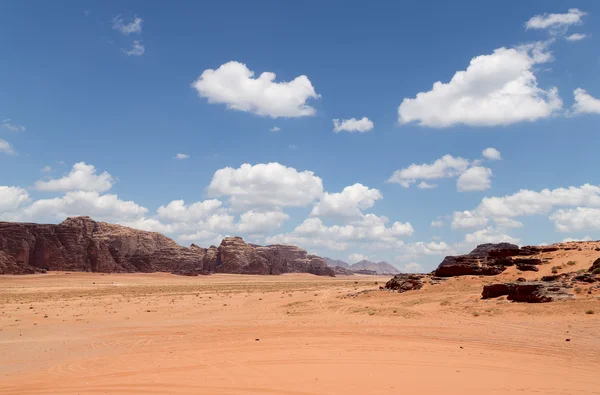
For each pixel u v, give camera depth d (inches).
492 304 1813.5
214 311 2239.2
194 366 897.5
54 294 3695.9
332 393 663.8
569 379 744.3
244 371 832.3
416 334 1296.8
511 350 1033.5
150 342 1301.7
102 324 1804.9
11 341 1409.9
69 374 874.8
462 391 664.4
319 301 2504.9
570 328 1293.1
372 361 908.6
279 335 1337.4
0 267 7539.4
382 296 2564.0
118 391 719.1
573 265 2394.2
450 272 2746.1
